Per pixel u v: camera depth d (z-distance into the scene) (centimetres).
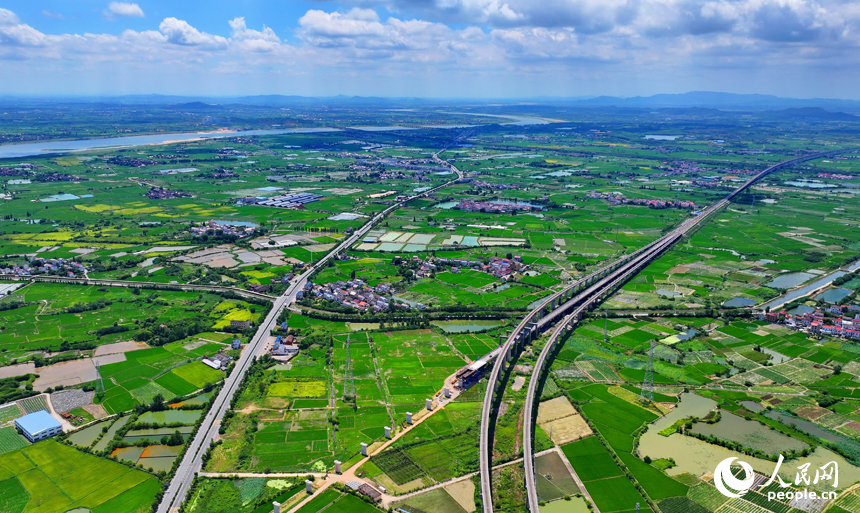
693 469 18962
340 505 17025
